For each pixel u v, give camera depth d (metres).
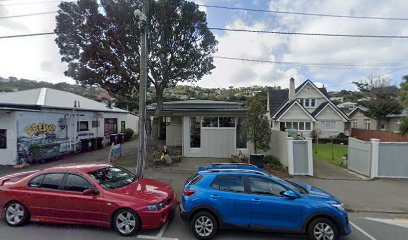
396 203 8.30
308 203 5.46
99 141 20.17
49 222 6.13
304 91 33.91
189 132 16.11
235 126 16.11
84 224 5.86
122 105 23.75
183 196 6.04
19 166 12.95
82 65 15.10
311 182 10.79
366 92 35.59
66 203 5.80
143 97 9.77
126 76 15.08
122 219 5.60
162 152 14.49
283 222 5.48
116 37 14.41
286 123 30.33
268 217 5.51
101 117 21.80
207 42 15.12
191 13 14.19
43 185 6.05
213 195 5.68
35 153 13.48
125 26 14.11
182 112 15.77
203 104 22.30
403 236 5.93
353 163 13.21
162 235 5.71
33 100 15.90
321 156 18.64
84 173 6.09
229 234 5.84
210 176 5.97
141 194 5.92
